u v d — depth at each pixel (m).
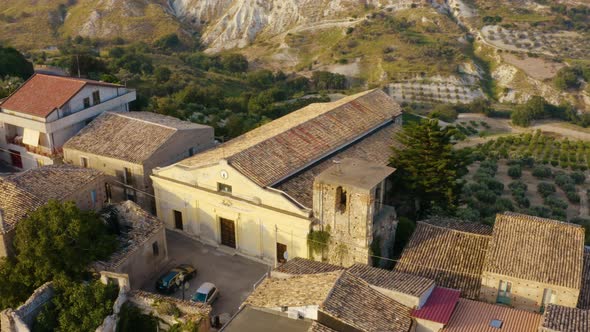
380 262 46.00
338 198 43.12
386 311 34.00
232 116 88.31
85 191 48.50
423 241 43.78
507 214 42.66
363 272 37.81
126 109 67.69
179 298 43.97
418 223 45.75
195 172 49.78
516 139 110.31
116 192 56.19
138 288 44.81
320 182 42.81
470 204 67.69
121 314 38.94
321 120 57.56
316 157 51.91
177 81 123.19
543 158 97.75
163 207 53.38
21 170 62.25
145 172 53.75
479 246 42.66
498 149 103.00
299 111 65.56
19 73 93.38
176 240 52.31
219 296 44.31
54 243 39.75
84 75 101.00
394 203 55.41
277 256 47.78
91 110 62.06
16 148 61.97
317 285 35.56
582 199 77.88
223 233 50.94
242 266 48.44
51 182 47.16
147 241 45.44
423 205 55.12
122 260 42.59
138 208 47.62
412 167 51.94
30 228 40.16
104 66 105.62
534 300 37.12
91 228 42.53
